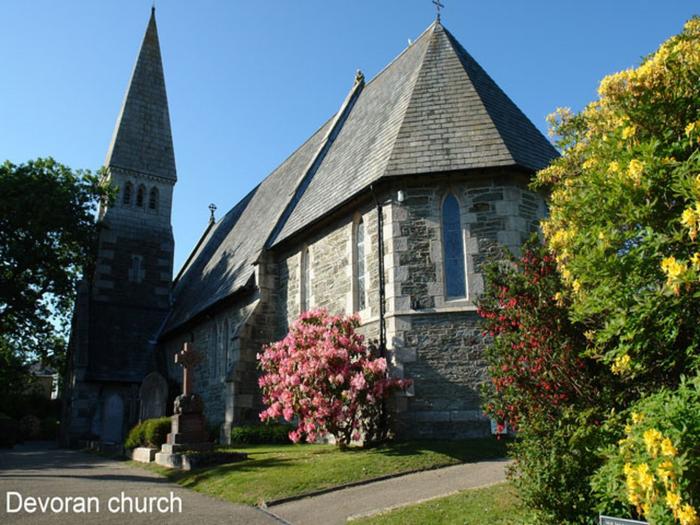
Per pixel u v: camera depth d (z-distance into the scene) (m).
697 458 3.82
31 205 26.36
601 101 7.09
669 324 4.81
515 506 6.96
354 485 9.80
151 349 29.03
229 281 22.17
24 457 18.72
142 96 34.28
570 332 6.79
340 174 17.75
